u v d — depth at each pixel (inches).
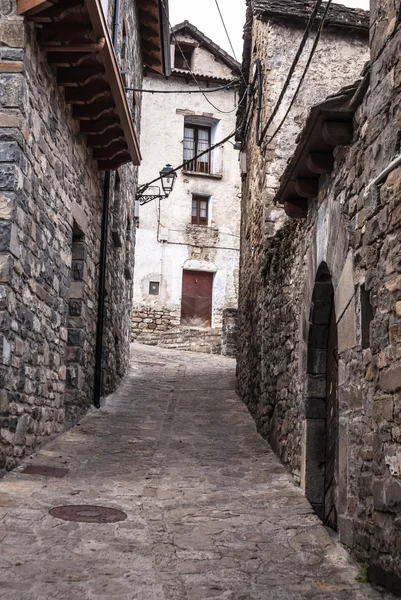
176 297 839.1
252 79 410.9
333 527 211.8
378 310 150.3
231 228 871.7
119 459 261.1
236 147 475.2
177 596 136.6
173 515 195.8
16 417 220.2
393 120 144.8
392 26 146.8
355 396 167.5
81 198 311.7
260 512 203.0
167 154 858.8
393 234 142.6
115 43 367.2
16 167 207.8
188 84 861.8
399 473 135.5
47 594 130.6
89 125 301.0
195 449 289.0
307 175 218.5
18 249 212.2
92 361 349.1
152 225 846.5
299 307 249.1
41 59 233.9
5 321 201.6
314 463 225.8
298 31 355.9
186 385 474.6
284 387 272.7
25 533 165.3
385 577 141.0
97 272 357.4
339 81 351.6
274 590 144.3
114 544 164.4
